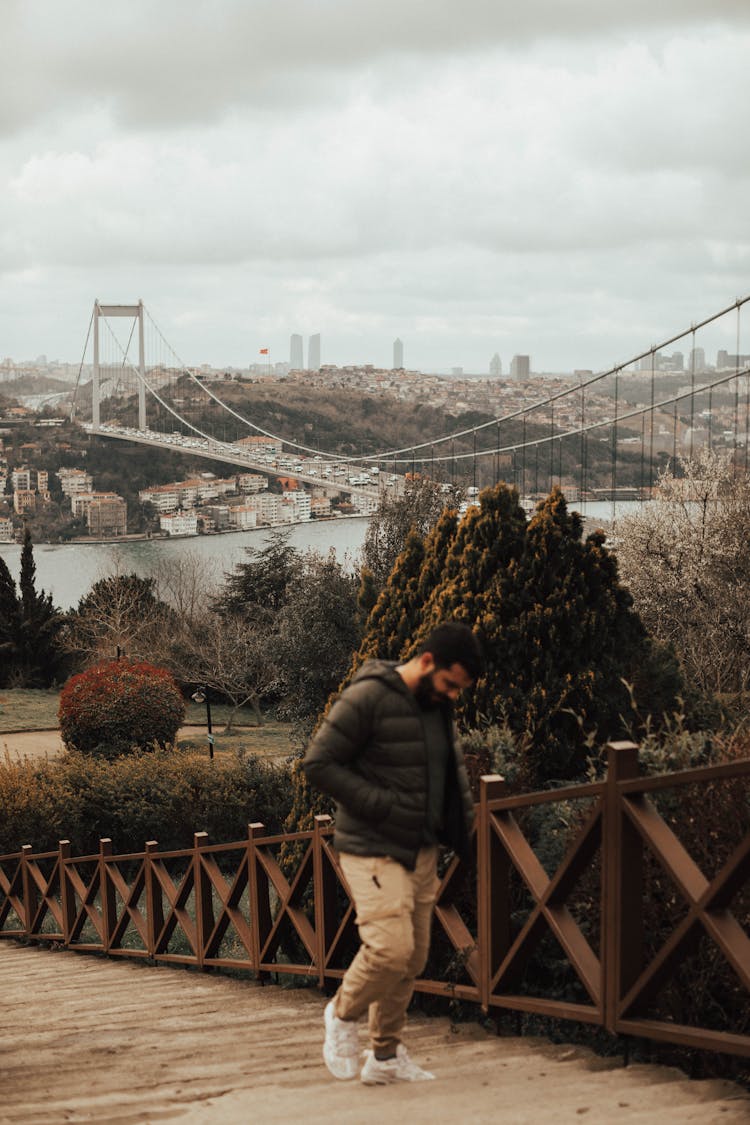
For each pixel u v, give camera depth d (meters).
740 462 24.16
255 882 6.64
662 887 3.99
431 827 3.50
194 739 32.06
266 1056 4.29
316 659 26.02
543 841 4.82
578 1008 3.65
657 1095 3.11
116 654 38.81
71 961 9.53
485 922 4.17
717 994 3.84
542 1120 2.95
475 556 7.52
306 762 3.43
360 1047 4.22
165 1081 3.93
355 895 3.53
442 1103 3.23
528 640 7.21
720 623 18.70
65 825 16.41
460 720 7.14
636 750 3.36
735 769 2.87
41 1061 4.57
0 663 42.06
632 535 21.58
